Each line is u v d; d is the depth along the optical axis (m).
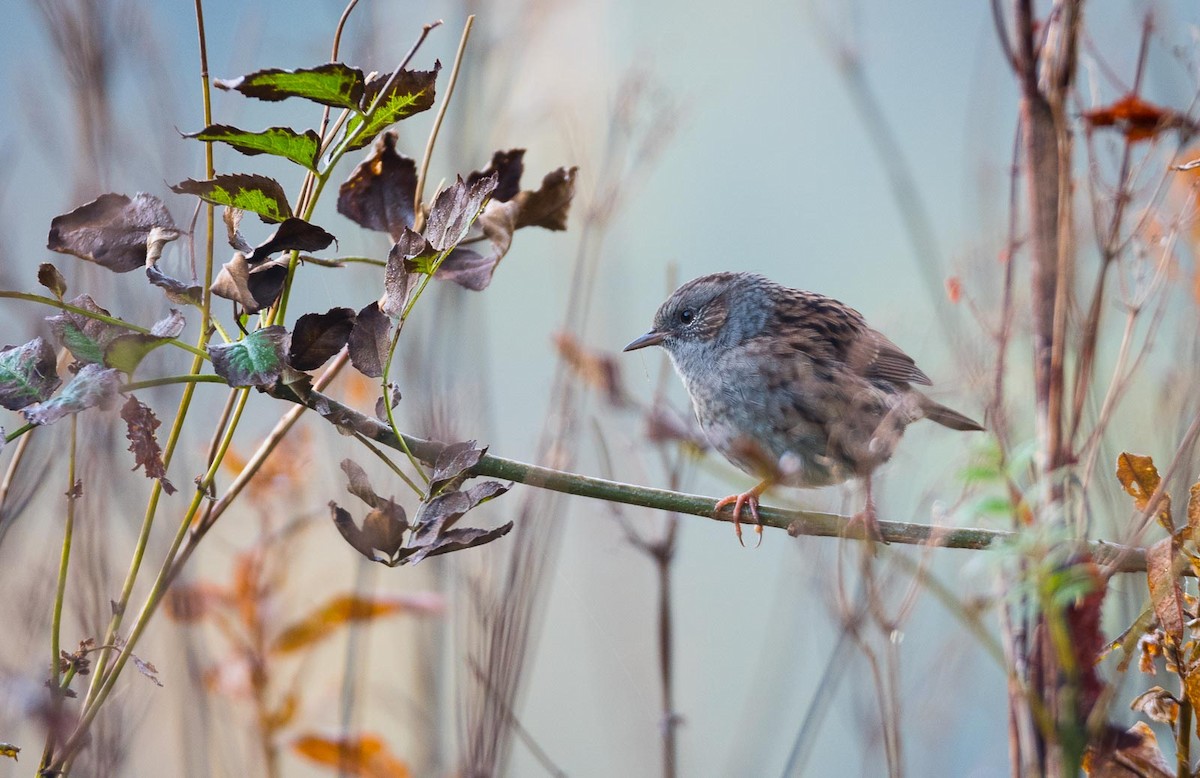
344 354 5.34
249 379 5.30
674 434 5.41
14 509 5.34
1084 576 5.08
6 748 5.29
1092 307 5.32
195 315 5.41
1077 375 5.32
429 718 5.37
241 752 5.38
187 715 5.36
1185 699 5.31
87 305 5.30
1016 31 5.34
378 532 5.31
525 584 5.35
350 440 5.41
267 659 5.39
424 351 5.40
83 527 5.35
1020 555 5.17
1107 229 5.35
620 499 5.35
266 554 5.40
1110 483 5.34
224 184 5.30
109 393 5.29
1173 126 5.34
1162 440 5.35
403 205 5.35
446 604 5.38
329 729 5.39
